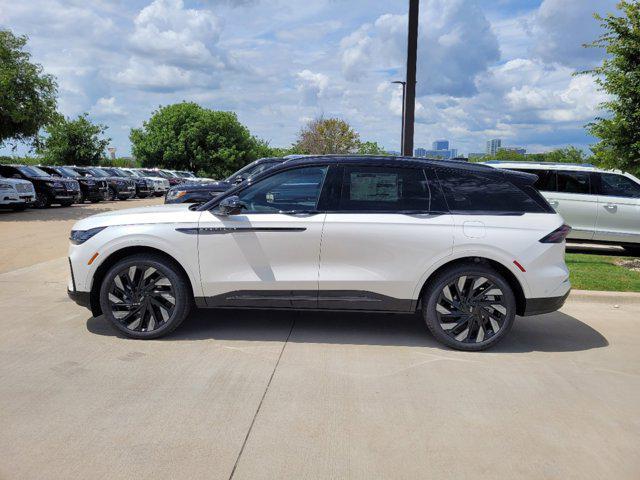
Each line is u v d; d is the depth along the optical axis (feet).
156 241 15.65
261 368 13.93
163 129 153.28
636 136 27.37
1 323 17.43
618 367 14.67
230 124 159.33
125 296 15.89
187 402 11.83
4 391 12.26
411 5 26.84
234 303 15.92
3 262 28.60
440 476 9.23
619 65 27.40
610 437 10.73
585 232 34.37
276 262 15.64
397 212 15.62
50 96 66.44
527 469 9.52
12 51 63.26
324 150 150.30
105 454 9.66
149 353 14.88
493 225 15.40
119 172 95.14
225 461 9.52
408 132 27.71
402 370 14.05
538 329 18.19
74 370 13.57
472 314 15.52
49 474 9.00
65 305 19.65
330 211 15.69
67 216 55.98
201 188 33.24
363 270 15.53
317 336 16.66
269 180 16.07
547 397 12.59
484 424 11.16
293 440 10.31
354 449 10.04
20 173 64.85
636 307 21.27
